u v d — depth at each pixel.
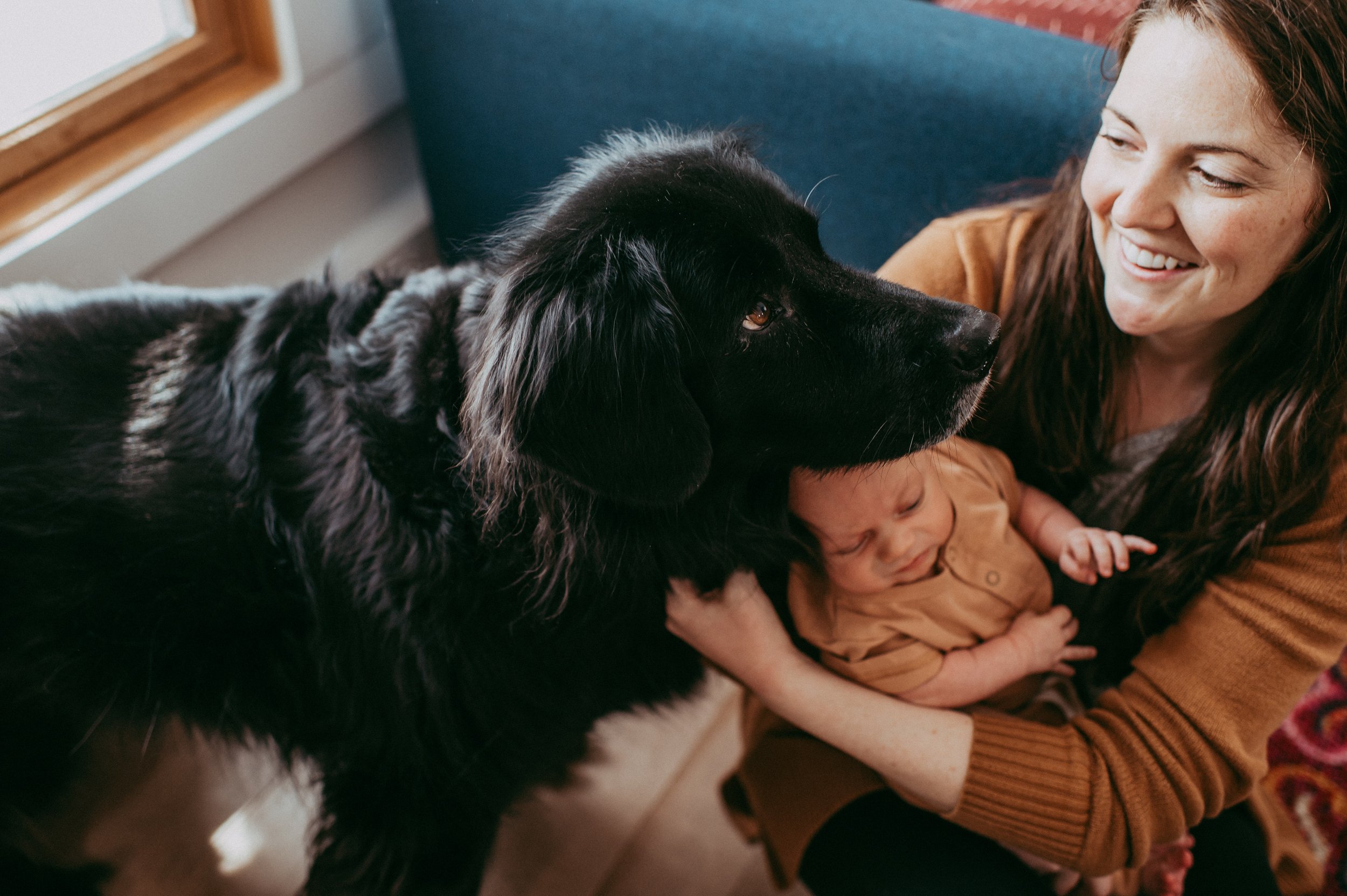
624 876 1.61
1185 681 1.08
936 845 1.22
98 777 1.53
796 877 1.38
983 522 1.17
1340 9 0.79
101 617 1.17
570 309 0.98
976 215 1.29
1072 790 1.07
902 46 1.51
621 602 1.18
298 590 1.15
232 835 1.61
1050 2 1.67
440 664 1.14
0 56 1.60
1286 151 0.84
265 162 1.92
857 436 1.11
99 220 1.66
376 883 1.27
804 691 1.12
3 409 1.19
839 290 1.11
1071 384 1.18
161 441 1.18
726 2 1.61
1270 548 1.07
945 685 1.13
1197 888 1.23
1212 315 0.98
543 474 1.05
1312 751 1.66
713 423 1.10
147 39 1.80
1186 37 0.85
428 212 2.34
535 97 1.87
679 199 1.05
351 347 1.19
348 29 1.97
